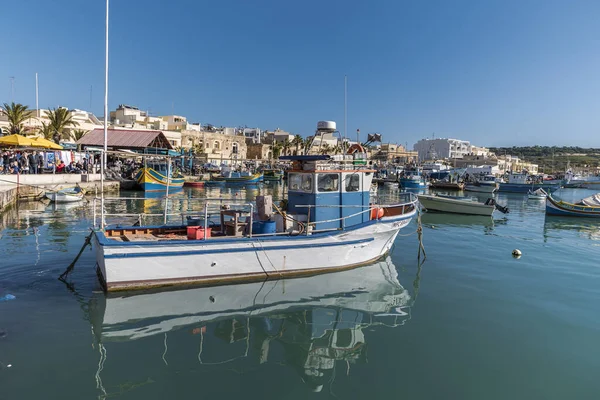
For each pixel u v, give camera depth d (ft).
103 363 21.83
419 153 450.30
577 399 19.84
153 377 20.72
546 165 530.27
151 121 252.01
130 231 37.14
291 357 23.40
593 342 26.03
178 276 32.53
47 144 97.91
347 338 26.16
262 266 35.19
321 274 38.27
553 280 39.86
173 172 158.71
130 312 28.50
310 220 38.45
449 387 20.71
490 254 51.34
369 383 20.89
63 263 39.24
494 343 25.72
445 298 34.09
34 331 25.12
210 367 21.95
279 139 331.57
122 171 149.59
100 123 223.30
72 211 79.97
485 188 185.37
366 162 41.78
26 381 19.84
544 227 77.77
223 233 36.99
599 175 321.11
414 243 57.93
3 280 34.14
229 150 268.62
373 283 37.19
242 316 28.91
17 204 86.12
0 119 164.96
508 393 20.29
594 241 63.05
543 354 24.39
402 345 25.31
